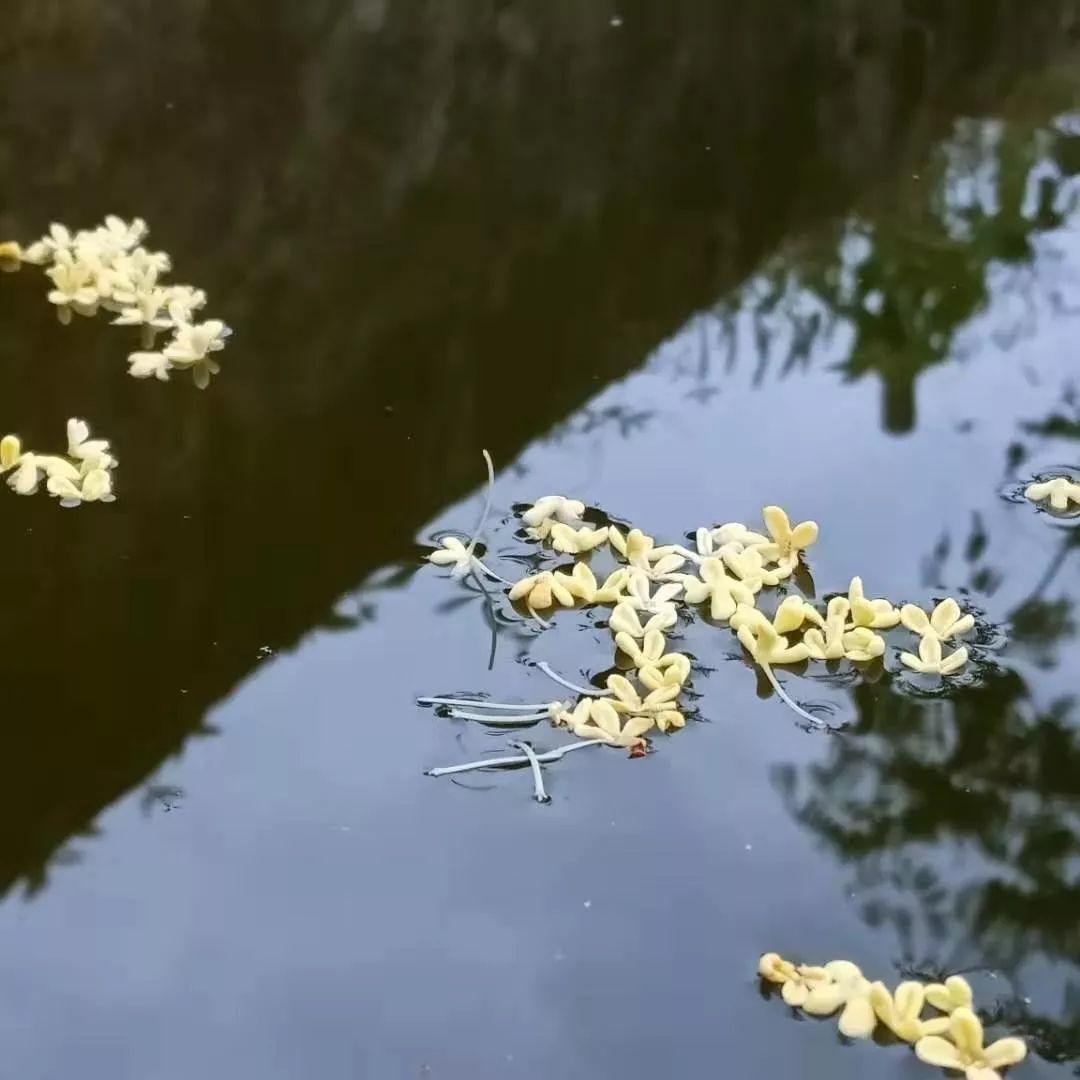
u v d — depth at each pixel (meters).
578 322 0.45
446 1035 0.35
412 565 0.40
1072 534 0.41
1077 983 0.36
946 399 0.44
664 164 0.50
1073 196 0.49
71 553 0.40
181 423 0.42
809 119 0.51
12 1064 0.35
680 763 0.38
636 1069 0.35
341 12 0.55
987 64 0.55
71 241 0.45
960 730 0.38
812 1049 0.35
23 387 0.43
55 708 0.38
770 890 0.36
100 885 0.36
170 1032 0.35
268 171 0.48
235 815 0.37
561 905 0.36
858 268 0.47
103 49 0.52
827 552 0.41
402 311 0.45
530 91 0.52
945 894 0.36
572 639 0.39
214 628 0.39
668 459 0.42
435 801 0.37
